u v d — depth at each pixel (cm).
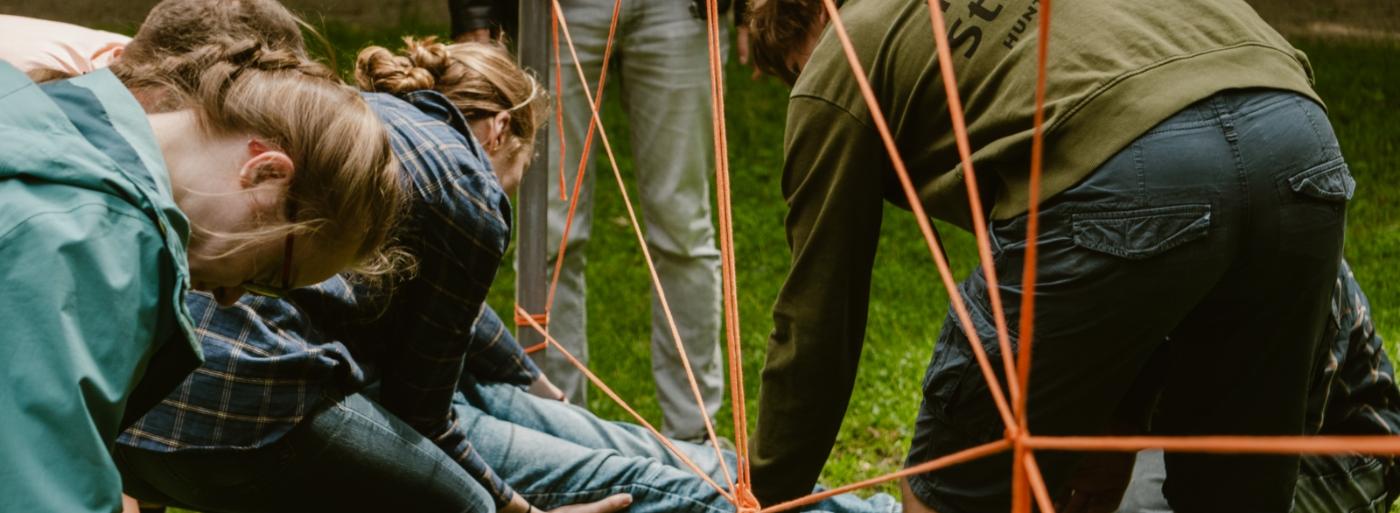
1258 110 167
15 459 114
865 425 361
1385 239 516
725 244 204
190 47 194
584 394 363
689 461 250
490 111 235
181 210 139
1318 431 219
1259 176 165
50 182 121
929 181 188
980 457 187
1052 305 172
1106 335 172
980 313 181
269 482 206
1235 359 186
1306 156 168
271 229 142
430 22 847
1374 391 233
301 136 142
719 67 206
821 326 196
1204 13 174
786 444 207
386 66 228
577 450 246
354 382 210
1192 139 164
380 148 149
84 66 229
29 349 115
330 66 213
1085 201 167
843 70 186
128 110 132
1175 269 166
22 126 123
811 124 189
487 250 208
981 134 176
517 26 344
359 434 208
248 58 153
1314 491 232
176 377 137
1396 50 782
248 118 141
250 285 151
